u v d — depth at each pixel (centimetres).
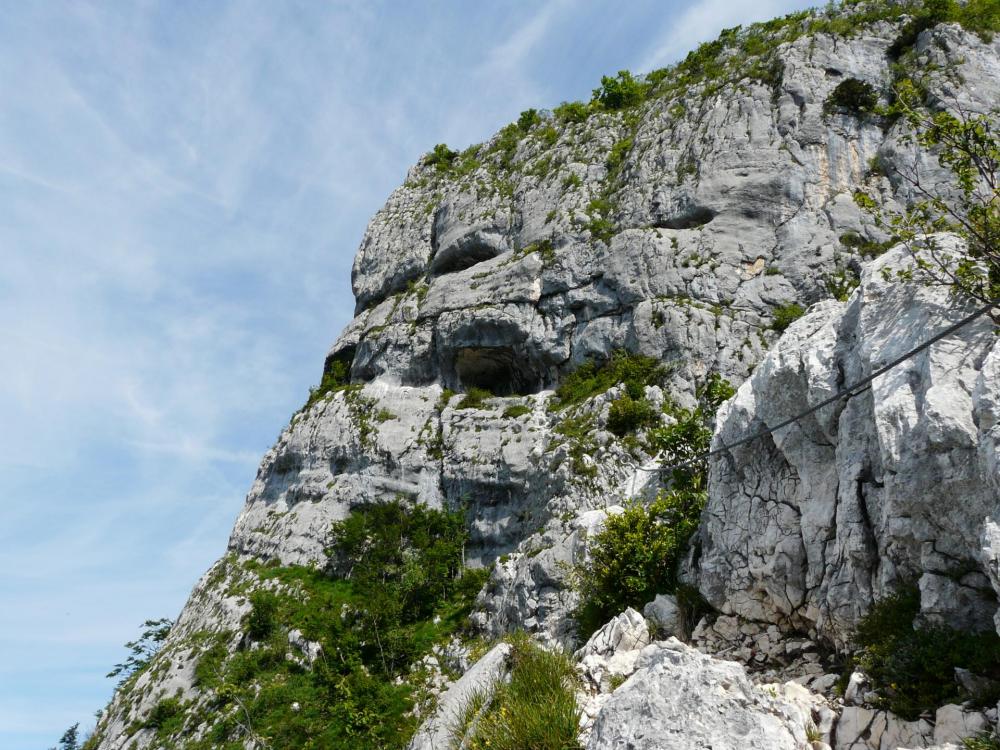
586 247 3844
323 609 3344
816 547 1302
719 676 946
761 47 4291
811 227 3359
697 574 1619
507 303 3909
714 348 3166
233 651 3522
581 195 4147
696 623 1534
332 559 3744
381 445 4006
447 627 2988
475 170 5094
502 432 3594
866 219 3284
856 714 995
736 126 3769
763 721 884
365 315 4947
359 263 5394
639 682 978
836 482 1308
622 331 3466
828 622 1229
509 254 4234
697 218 3631
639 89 4897
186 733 3134
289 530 4125
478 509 3506
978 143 1305
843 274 3188
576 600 2180
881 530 1154
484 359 4047
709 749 853
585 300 3675
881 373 1137
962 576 1012
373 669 2908
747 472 1519
